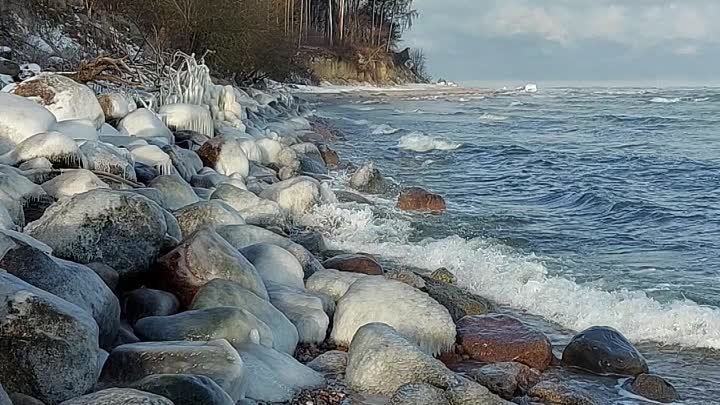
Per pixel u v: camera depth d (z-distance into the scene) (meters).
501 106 51.84
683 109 46.19
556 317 8.27
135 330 5.79
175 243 7.05
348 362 6.01
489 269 9.78
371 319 6.83
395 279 8.40
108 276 6.29
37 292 4.45
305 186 12.48
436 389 5.43
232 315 5.79
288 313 6.94
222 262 6.72
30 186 7.73
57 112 11.57
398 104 53.16
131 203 6.66
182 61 26.83
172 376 4.36
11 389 4.18
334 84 75.75
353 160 21.61
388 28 88.88
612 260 10.48
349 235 11.69
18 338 4.24
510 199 15.53
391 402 5.30
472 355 6.80
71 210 6.49
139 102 16.86
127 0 31.00
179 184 9.92
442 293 8.33
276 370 5.62
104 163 9.23
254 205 10.88
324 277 8.06
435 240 11.44
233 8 32.59
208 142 14.23
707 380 6.62
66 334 4.34
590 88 97.19
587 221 13.24
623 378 6.54
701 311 7.93
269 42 37.06
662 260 10.48
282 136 21.81
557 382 6.14
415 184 17.48
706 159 21.58
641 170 19.67
